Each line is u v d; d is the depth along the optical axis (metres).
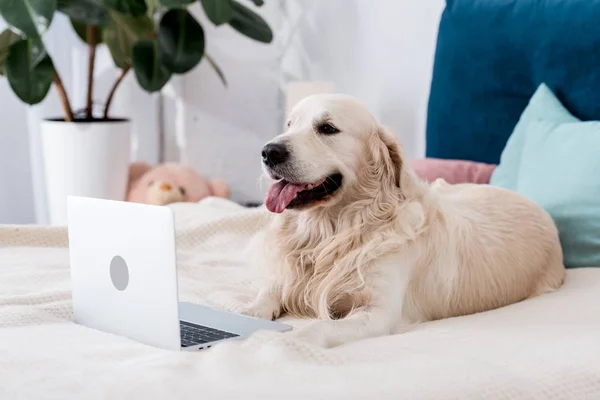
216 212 3.06
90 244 1.74
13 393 1.33
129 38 3.85
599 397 1.46
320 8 4.00
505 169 2.79
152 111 4.60
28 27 3.11
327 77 4.02
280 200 1.96
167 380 1.34
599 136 2.46
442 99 3.24
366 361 1.51
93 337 1.67
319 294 1.99
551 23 2.88
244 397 1.26
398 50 3.69
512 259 2.20
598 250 2.41
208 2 3.51
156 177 3.90
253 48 4.30
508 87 3.05
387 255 1.94
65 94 3.75
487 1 3.11
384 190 2.02
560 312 1.94
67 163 3.72
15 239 2.68
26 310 1.83
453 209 2.19
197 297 2.13
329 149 1.98
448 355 1.53
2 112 4.12
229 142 4.46
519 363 1.51
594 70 2.76
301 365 1.44
